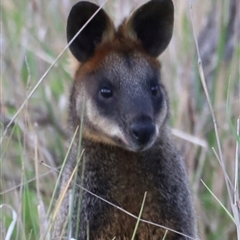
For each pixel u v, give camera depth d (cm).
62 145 1584
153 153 1186
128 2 1606
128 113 1148
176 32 1616
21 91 1547
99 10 1208
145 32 1248
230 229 1496
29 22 1711
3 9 1706
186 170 1239
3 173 1461
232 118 1548
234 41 1576
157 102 1188
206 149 1501
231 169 1511
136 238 1187
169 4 1242
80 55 1241
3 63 1592
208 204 1519
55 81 1658
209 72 1602
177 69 1595
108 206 1177
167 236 1184
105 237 1178
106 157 1186
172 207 1187
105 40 1230
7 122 1494
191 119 1551
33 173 1492
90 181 1184
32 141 1457
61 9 1686
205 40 1625
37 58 1650
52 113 1592
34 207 1438
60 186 1244
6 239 1128
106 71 1192
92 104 1191
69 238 1098
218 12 1590
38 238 1145
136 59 1202
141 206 1162
